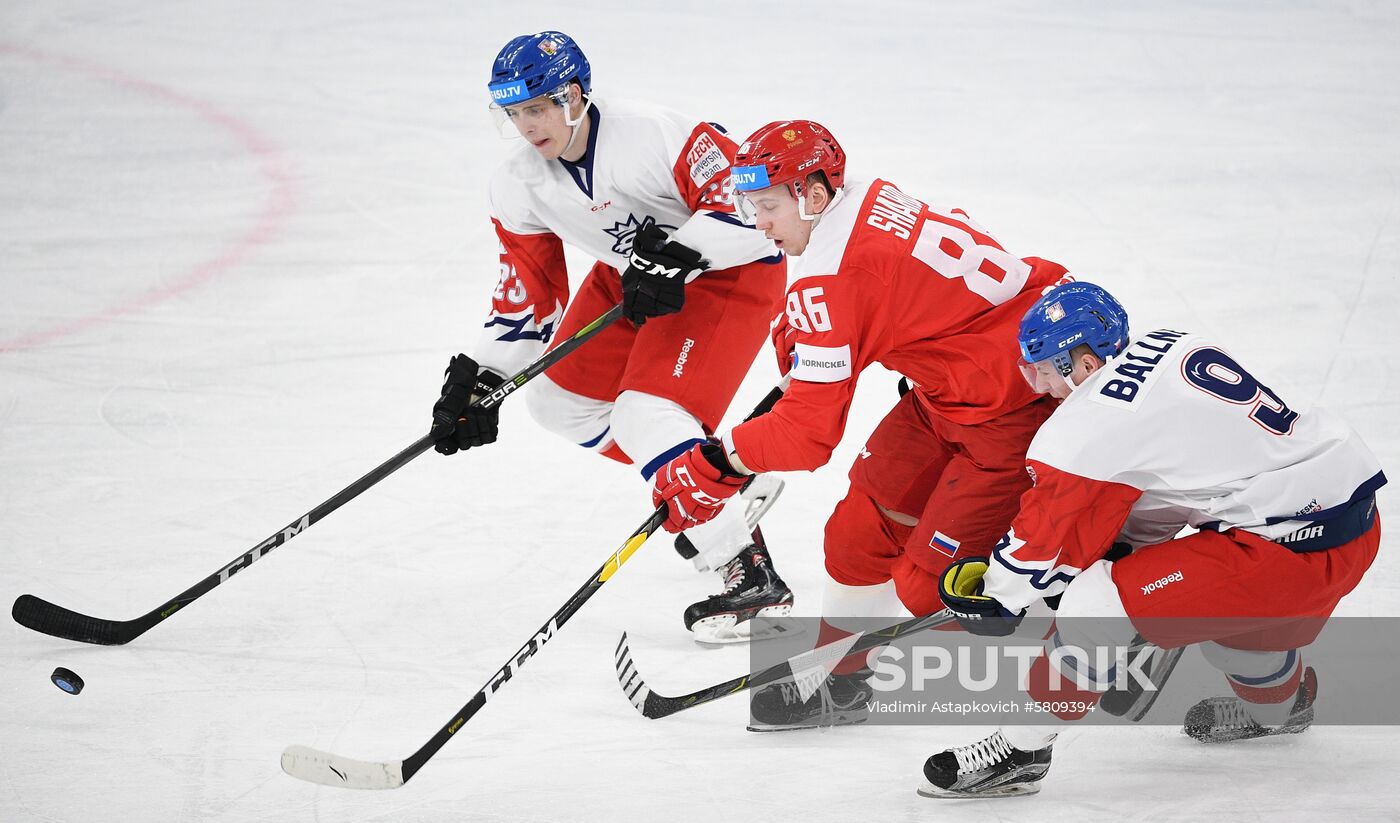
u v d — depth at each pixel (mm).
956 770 10117
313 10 41969
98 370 20328
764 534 15734
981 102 34250
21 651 12789
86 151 30672
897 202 11117
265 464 17359
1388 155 29625
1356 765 10602
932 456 11859
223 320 22438
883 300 10773
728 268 13453
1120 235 25469
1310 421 10367
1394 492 15547
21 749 11086
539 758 11062
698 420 13477
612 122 12977
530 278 14094
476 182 29312
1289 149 30203
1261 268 23578
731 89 35375
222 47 38406
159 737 11336
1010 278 11172
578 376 14375
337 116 33375
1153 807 9992
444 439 13852
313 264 24969
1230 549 10070
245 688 12211
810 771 10828
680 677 12625
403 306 23141
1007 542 10211
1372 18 41219
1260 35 39656
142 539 15242
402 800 10398
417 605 13938
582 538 15633
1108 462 9781
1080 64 37312
